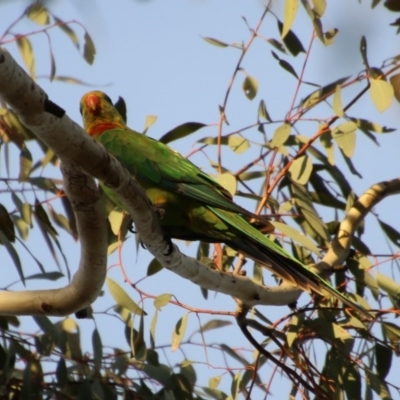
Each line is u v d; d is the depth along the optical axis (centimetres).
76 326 1125
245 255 1025
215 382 1106
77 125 772
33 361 1072
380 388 1073
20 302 984
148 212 893
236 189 1130
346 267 1130
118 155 1105
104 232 895
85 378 1054
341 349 1089
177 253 944
